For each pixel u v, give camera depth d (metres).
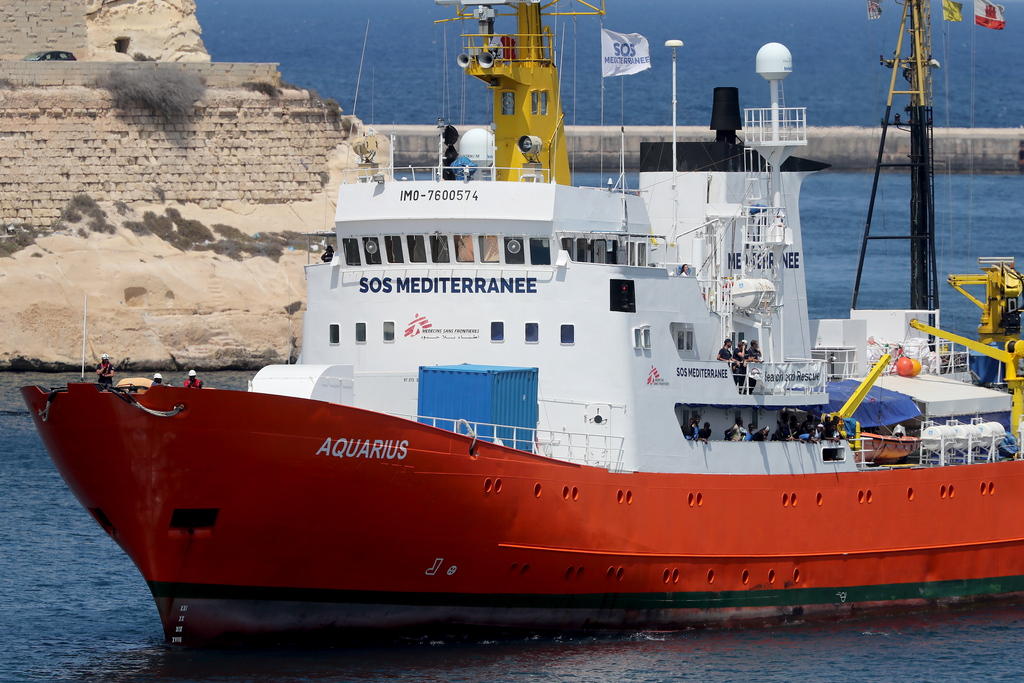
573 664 107.69
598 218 117.56
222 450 99.94
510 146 122.81
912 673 109.88
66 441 101.81
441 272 115.31
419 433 103.38
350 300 117.75
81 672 106.31
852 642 116.75
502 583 109.19
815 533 119.62
